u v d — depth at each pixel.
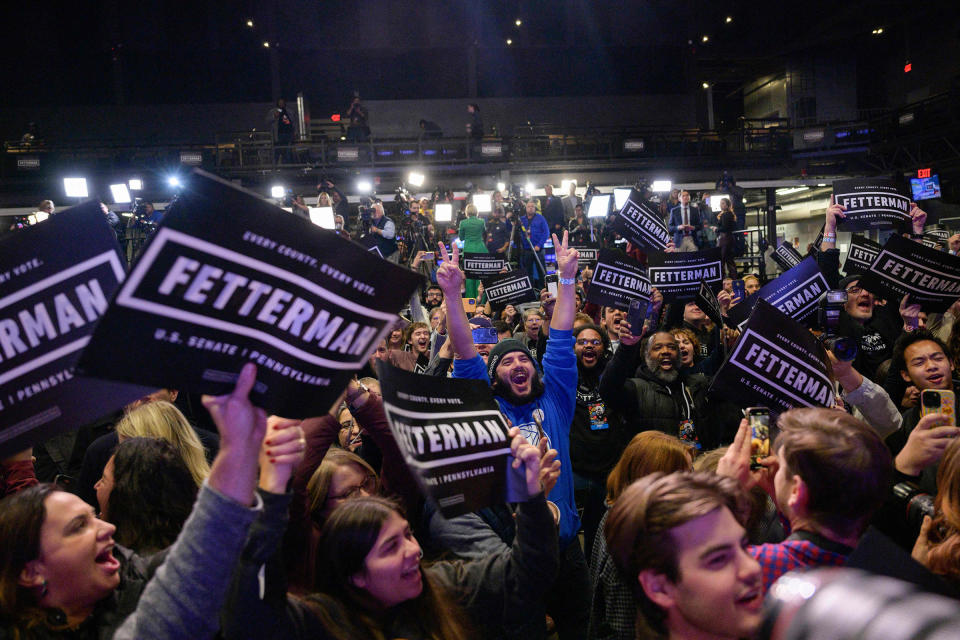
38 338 1.49
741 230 17.28
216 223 1.22
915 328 4.30
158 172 20.86
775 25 27.88
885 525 2.00
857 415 3.59
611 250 5.29
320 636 1.61
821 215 23.31
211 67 25.80
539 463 1.94
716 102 35.53
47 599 1.64
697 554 1.27
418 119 26.45
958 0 24.45
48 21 25.12
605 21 27.14
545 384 3.30
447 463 1.79
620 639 2.10
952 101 19.62
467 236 13.23
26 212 20.73
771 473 1.92
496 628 1.97
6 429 1.46
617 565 1.41
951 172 20.06
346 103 26.36
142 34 25.48
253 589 1.37
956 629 0.40
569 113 27.06
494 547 2.32
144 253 1.18
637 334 3.89
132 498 2.18
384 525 1.72
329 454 2.32
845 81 28.89
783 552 1.53
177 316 1.22
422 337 5.78
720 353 4.82
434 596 1.82
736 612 1.26
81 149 21.08
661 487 1.35
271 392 1.31
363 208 12.92
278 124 21.30
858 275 4.98
